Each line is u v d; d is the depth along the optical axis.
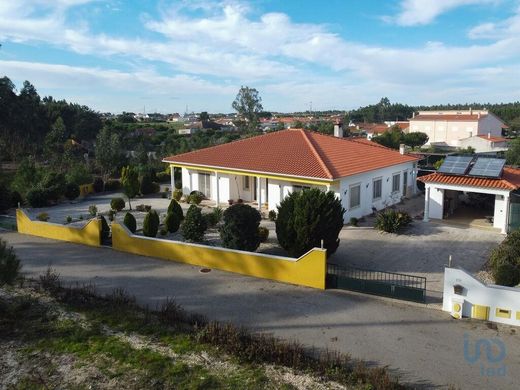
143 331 12.04
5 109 71.56
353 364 10.53
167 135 85.00
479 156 26.41
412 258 18.73
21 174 34.59
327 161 25.94
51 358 10.67
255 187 29.97
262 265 16.28
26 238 22.55
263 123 140.75
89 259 18.88
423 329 12.33
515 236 16.36
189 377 9.80
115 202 29.20
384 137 64.44
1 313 13.12
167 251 18.55
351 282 15.02
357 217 26.16
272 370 10.11
